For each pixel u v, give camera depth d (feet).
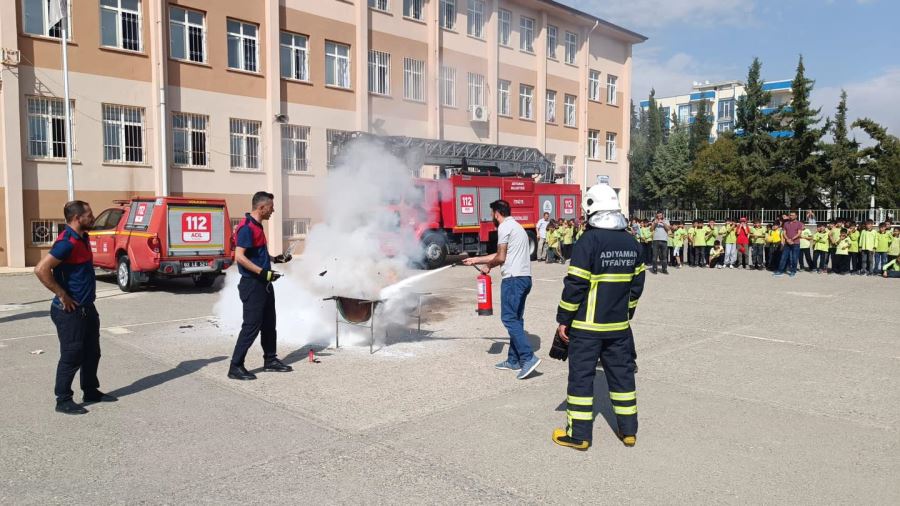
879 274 59.67
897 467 13.50
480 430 15.66
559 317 14.42
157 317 32.55
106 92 60.49
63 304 16.66
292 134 75.56
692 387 19.76
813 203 129.08
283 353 24.18
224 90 69.00
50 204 57.57
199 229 42.09
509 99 102.37
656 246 61.11
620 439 15.01
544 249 78.43
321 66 77.41
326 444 14.69
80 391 19.15
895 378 20.94
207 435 15.26
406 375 20.94
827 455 14.16
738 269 66.80
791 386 19.90
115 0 61.31
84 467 13.35
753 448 14.57
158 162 63.67
